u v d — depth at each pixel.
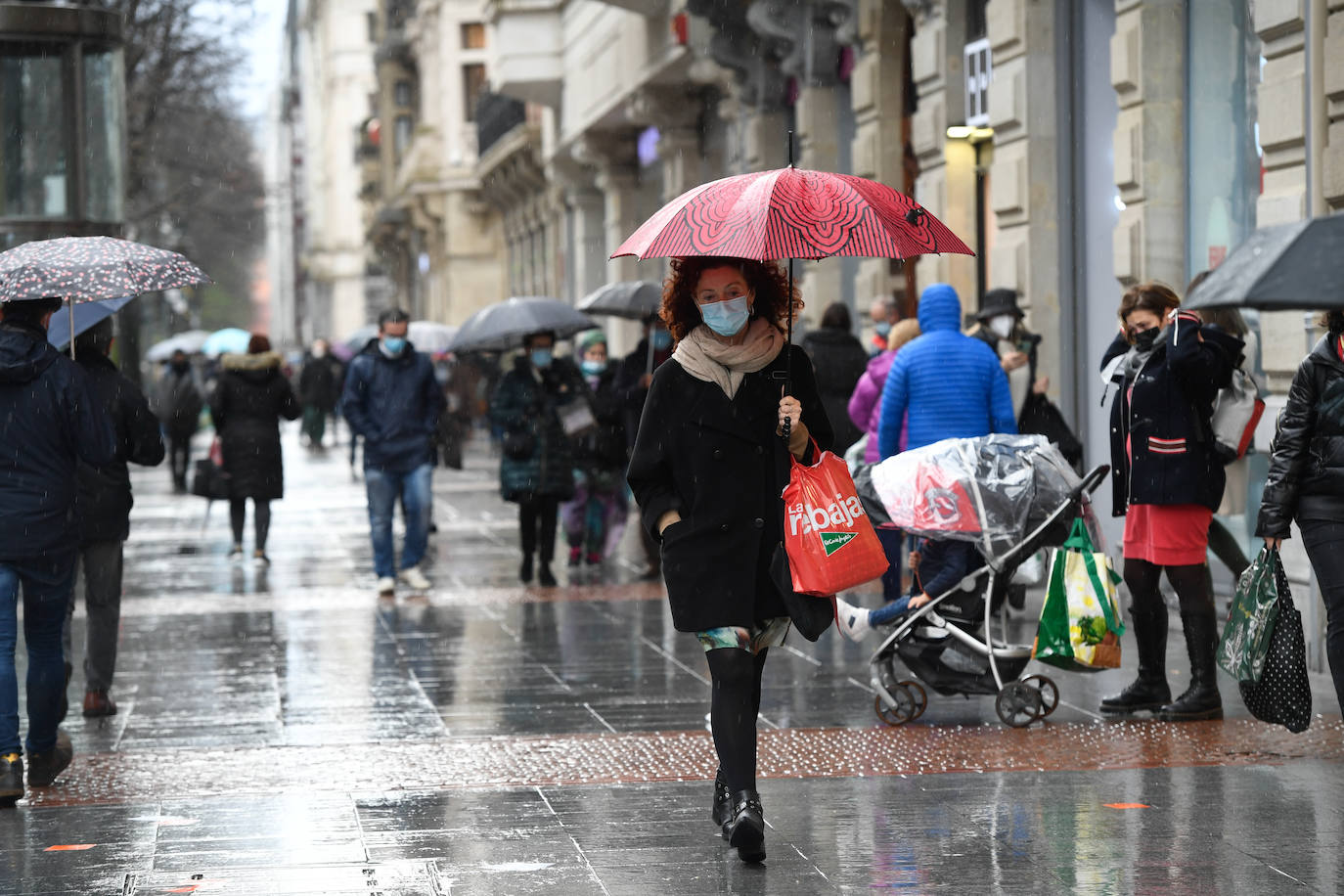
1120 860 14.70
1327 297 12.21
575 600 34.66
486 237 145.00
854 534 14.98
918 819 16.23
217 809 17.08
